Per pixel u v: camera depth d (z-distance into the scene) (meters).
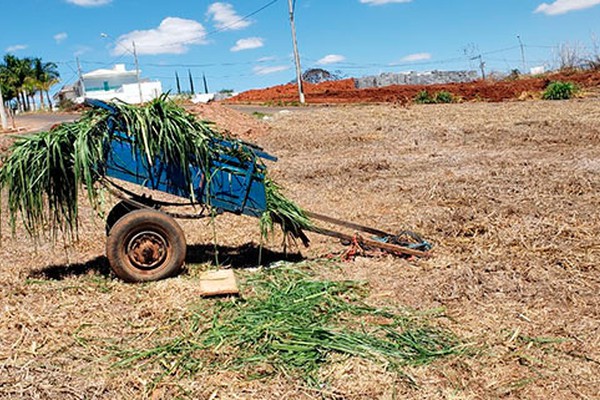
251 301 5.02
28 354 4.16
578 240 6.65
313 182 11.73
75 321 4.71
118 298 5.20
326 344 4.13
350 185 11.09
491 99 32.00
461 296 5.13
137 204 5.77
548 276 5.54
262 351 4.12
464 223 7.64
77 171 5.27
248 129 20.31
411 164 13.20
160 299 5.14
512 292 5.18
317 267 6.04
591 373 3.83
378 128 19.72
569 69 43.47
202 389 3.69
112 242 5.40
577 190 9.24
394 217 8.38
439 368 3.89
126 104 5.58
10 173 5.39
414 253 6.30
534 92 31.33
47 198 5.99
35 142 5.45
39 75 79.00
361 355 4.02
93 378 3.85
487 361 3.99
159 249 5.58
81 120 5.59
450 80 54.12
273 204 6.14
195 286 5.37
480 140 16.22
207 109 20.91
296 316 4.64
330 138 18.34
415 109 25.56
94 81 79.50
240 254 6.70
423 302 5.05
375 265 6.07
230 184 5.89
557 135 15.90
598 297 5.01
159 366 4.00
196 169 5.77
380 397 3.58
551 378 3.77
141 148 5.55
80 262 6.48
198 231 7.75
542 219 7.58
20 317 4.72
